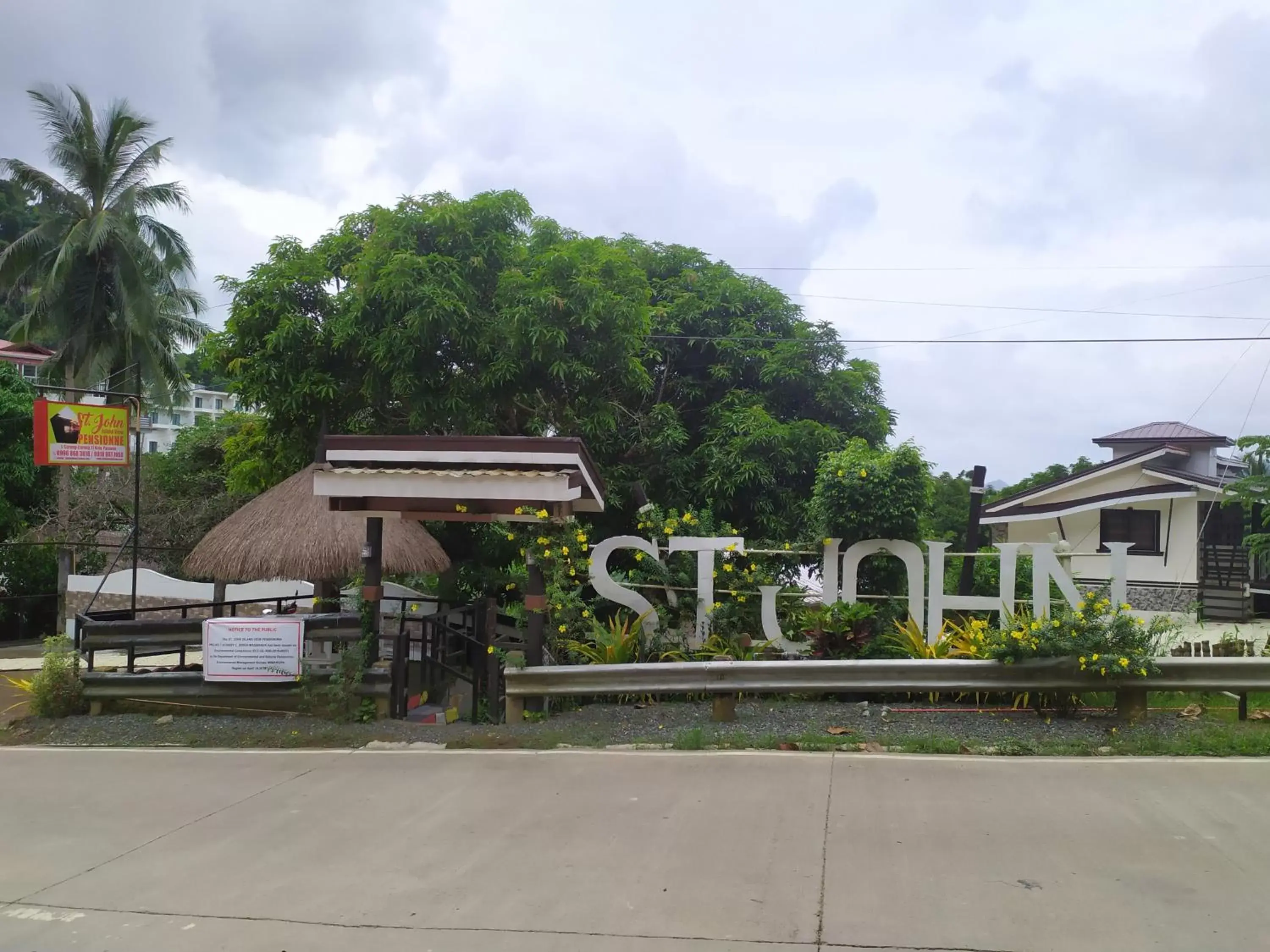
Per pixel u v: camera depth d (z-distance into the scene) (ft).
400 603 49.37
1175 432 77.51
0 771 27.48
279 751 29.07
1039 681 29.30
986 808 21.15
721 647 36.55
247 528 41.16
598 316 46.01
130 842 20.93
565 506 33.14
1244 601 63.31
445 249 47.39
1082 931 14.84
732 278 58.65
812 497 44.29
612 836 20.03
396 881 18.06
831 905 16.17
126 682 33.94
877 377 58.54
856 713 30.73
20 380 81.61
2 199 125.49
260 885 18.11
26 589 72.23
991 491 92.99
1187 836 18.93
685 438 49.78
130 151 90.79
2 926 16.62
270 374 46.68
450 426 46.85
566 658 36.47
